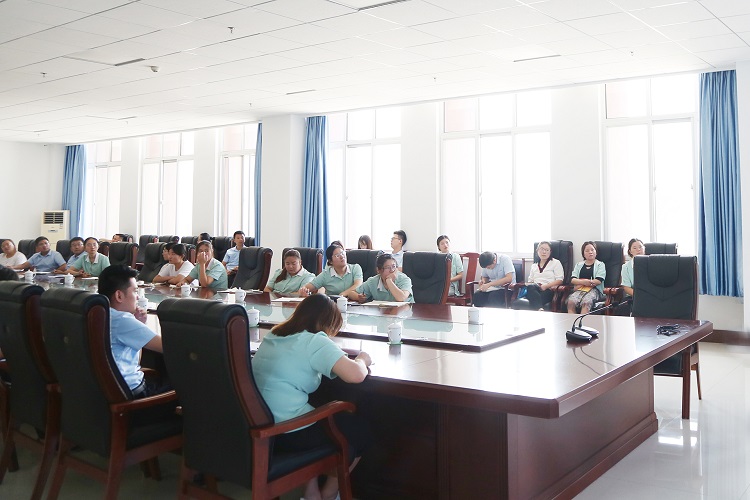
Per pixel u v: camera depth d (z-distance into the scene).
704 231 6.87
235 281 6.27
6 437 3.03
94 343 2.32
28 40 5.87
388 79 7.27
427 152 8.85
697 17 5.00
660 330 3.52
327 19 5.20
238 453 2.13
